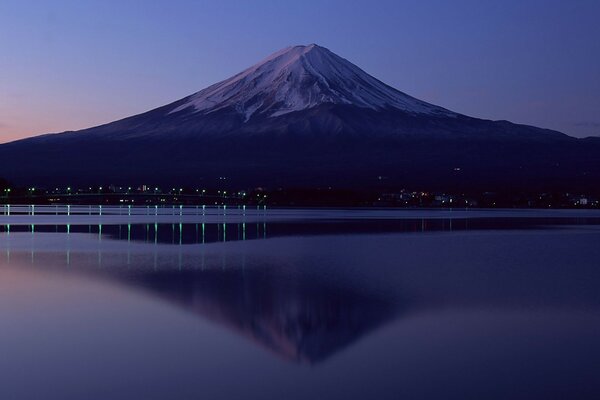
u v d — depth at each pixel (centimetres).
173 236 7644
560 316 2875
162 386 1959
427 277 4106
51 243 6488
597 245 6662
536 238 7775
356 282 3878
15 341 2408
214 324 2719
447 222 12394
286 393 1920
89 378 2014
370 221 12681
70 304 3103
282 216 15975
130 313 2914
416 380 2023
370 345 2411
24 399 1844
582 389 1934
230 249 5947
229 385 1981
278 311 2995
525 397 1878
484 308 3058
